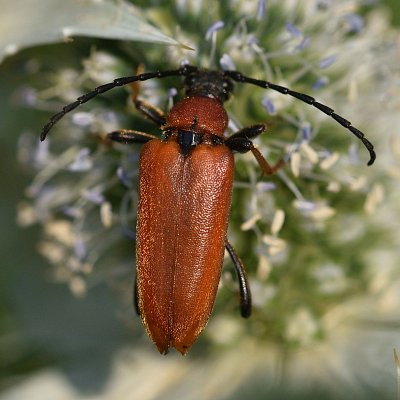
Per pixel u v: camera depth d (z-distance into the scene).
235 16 0.10
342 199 0.10
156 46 0.10
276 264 0.10
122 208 0.10
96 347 0.11
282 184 0.10
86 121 0.10
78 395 0.11
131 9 0.09
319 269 0.10
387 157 0.10
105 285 0.11
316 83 0.09
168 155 0.09
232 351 0.10
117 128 0.10
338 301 0.10
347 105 0.10
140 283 0.09
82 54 0.10
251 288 0.10
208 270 0.09
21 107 0.11
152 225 0.09
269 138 0.10
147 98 0.10
